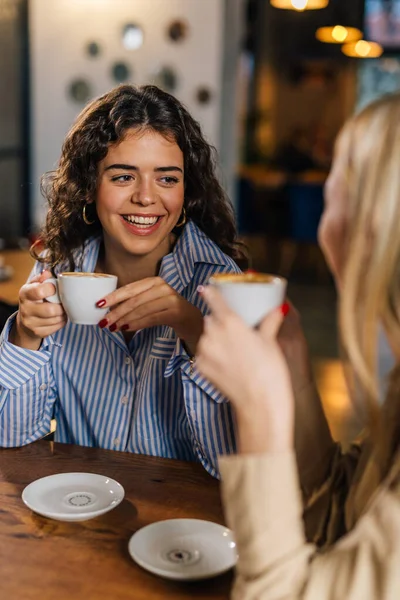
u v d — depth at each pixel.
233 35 5.91
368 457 0.96
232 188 6.17
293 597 0.75
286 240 8.23
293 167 9.01
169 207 1.50
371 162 0.77
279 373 0.81
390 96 0.80
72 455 1.43
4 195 6.30
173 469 1.37
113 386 1.54
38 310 1.30
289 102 11.07
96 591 0.96
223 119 6.00
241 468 0.80
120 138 1.44
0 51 6.08
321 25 9.99
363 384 0.81
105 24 5.89
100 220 1.54
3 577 0.98
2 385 1.48
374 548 0.73
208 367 0.83
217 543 1.08
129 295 1.25
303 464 1.12
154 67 5.84
